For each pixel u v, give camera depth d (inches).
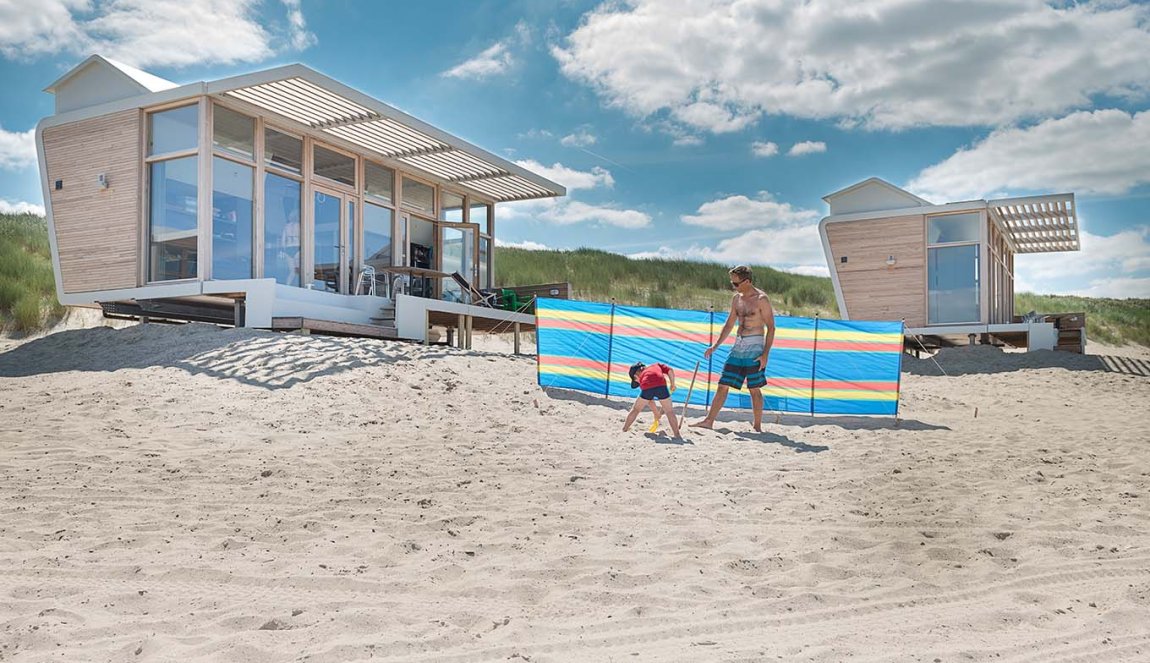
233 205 469.1
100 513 185.5
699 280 1232.8
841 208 735.7
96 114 482.9
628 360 376.8
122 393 320.2
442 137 526.9
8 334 587.2
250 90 445.4
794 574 158.1
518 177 623.2
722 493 226.2
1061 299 1541.6
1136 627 126.6
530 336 769.6
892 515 205.8
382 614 128.1
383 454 252.5
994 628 127.3
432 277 627.5
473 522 189.5
